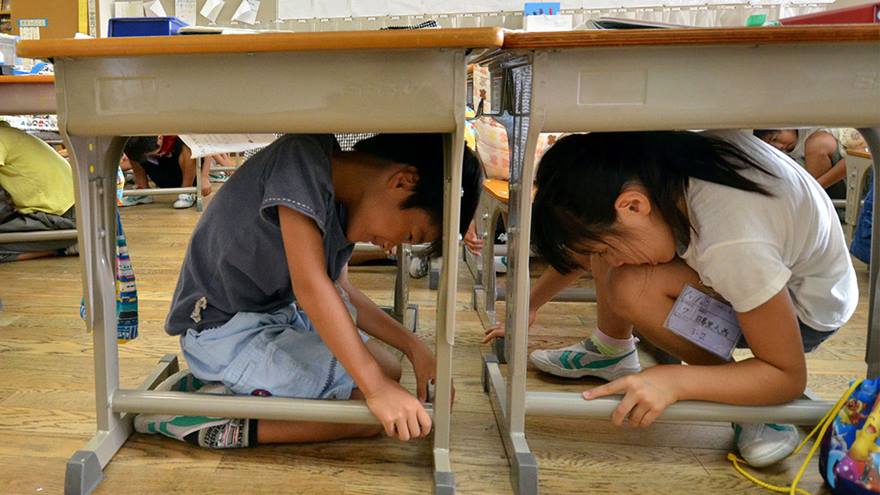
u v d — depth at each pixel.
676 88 0.78
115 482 0.92
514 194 1.01
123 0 3.89
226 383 1.02
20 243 2.32
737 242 0.87
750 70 0.78
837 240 1.00
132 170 3.91
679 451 1.05
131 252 2.44
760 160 0.95
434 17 3.68
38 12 3.78
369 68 0.78
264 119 0.80
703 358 1.07
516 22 3.61
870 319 1.08
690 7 3.39
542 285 1.36
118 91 0.81
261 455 1.00
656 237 0.94
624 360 1.33
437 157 0.98
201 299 1.08
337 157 1.01
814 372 1.38
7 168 2.30
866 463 0.85
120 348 1.43
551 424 1.13
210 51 0.76
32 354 1.39
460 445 1.05
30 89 1.82
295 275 0.91
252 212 1.00
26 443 1.01
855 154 2.42
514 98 1.00
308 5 3.78
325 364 1.04
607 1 3.47
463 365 1.40
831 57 0.78
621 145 0.93
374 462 0.99
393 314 1.68
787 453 0.98
